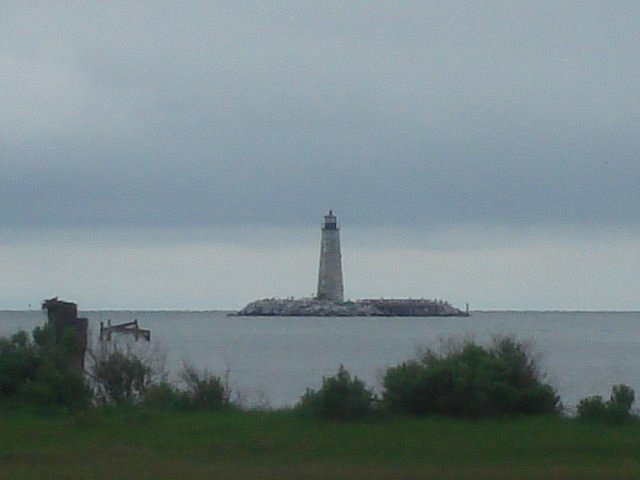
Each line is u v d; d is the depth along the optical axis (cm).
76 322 5359
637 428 4259
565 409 4916
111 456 3641
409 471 3372
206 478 3234
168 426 4284
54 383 4778
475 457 3650
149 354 9694
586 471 3375
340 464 3516
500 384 4584
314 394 4678
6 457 3603
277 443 3906
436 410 4609
